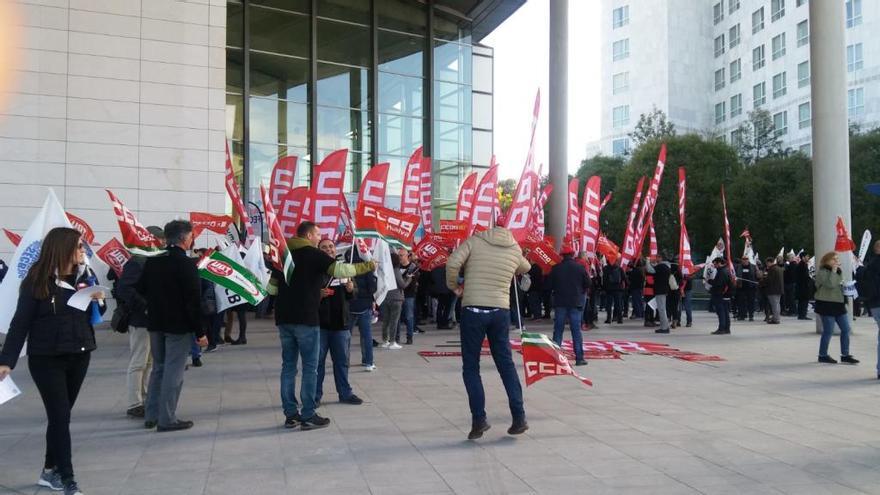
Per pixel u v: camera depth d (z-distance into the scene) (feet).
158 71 59.88
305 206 43.65
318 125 85.51
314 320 22.81
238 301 33.68
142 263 24.07
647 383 31.48
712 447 20.51
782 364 37.60
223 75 62.13
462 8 95.96
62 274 16.46
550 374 22.25
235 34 81.20
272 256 23.88
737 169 128.57
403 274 45.44
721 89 249.55
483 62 99.25
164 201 59.57
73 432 22.63
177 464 18.97
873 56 180.24
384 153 89.20
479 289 21.62
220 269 24.06
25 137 55.93
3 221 55.06
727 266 57.06
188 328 22.41
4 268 41.24
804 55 201.36
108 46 58.54
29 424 23.91
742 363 37.96
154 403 23.21
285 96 83.92
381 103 89.40
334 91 86.63
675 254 131.13
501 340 21.84
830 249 54.29
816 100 54.90
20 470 18.58
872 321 66.59
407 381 32.17
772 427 23.04
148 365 26.94
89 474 18.07
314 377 23.02
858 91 183.52
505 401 27.35
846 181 54.39
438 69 94.43
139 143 59.06
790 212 112.57
